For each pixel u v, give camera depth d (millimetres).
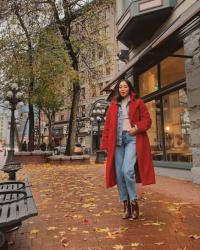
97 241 3381
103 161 19953
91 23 19062
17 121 28797
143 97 12352
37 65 17812
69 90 20594
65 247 3191
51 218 4465
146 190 7023
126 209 4402
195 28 8398
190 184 7930
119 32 13062
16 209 2914
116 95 4605
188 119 9211
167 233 3635
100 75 20047
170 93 10445
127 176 4199
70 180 9359
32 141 23281
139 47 13297
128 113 4434
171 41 9570
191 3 9008
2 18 17500
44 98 20828
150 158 4336
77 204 5496
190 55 8609
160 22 11195
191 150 8695
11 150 17969
